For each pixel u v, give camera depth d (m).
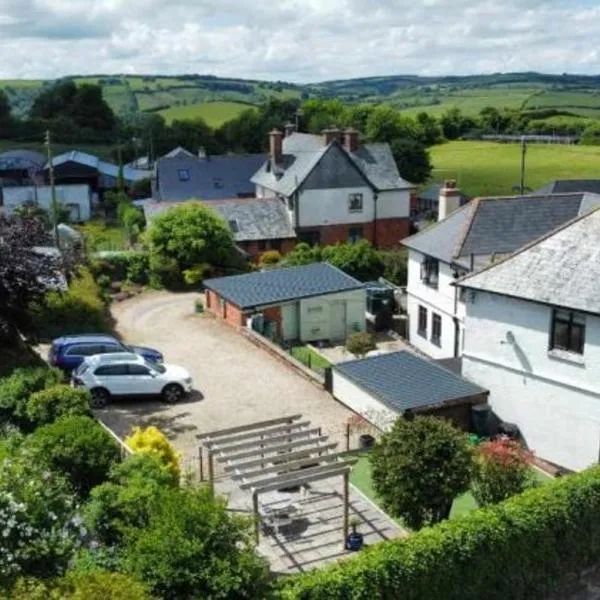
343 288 42.31
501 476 20.39
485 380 28.48
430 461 19.08
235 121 125.00
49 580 12.54
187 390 31.38
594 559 19.22
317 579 14.92
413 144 99.06
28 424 23.31
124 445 21.31
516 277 27.03
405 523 19.75
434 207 78.62
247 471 21.80
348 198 62.22
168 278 52.44
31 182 86.12
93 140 127.06
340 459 24.58
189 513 13.77
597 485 19.05
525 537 17.70
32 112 138.75
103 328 40.75
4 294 31.61
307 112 125.69
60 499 14.97
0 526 13.06
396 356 31.45
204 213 53.84
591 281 25.20
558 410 26.31
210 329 41.94
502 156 113.31
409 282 41.38
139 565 13.28
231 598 13.27
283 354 35.94
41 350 36.22
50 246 41.72
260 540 20.47
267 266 54.66
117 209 80.62
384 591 15.58
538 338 26.39
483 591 17.17
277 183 64.75
